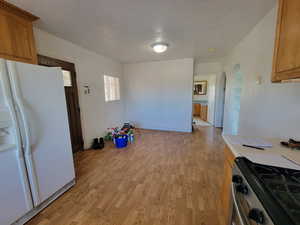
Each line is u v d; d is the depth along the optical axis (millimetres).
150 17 1838
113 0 1483
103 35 2402
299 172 784
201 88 7625
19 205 1298
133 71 4789
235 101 3281
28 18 1711
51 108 1563
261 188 646
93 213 1486
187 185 1925
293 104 1246
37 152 1425
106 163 2555
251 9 1646
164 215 1453
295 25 862
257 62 1964
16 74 1212
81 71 3018
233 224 940
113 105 4301
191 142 3607
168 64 4367
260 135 1848
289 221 465
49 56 2316
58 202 1639
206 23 2000
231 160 1218
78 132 2994
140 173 2229
